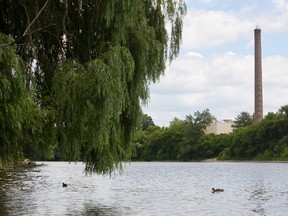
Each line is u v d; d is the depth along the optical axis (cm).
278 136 15562
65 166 12712
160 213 3084
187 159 18112
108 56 1369
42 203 3450
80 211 3084
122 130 1540
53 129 1375
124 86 1399
